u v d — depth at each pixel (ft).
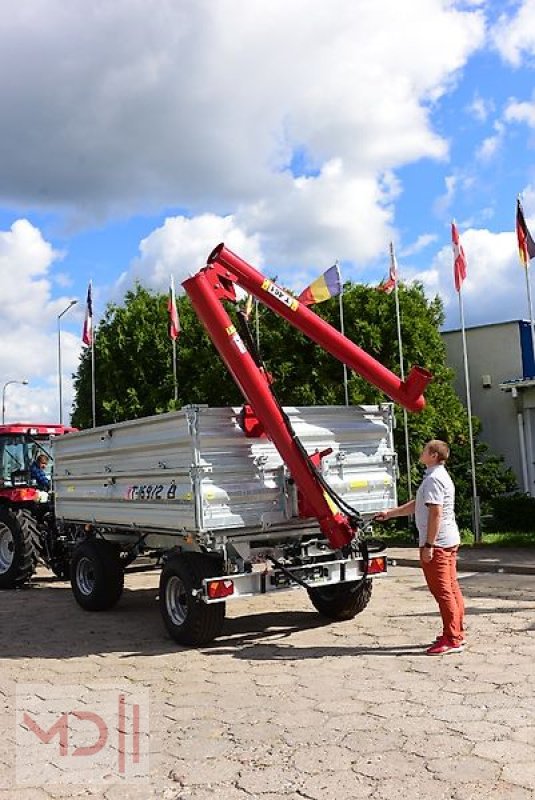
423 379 26.23
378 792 13.42
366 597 27.17
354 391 56.34
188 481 24.21
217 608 24.45
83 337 69.77
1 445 40.96
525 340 61.87
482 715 16.94
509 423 61.98
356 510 26.09
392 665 21.33
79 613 31.50
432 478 22.59
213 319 24.91
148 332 69.77
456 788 13.42
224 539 24.29
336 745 15.69
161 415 25.34
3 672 22.76
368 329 57.06
